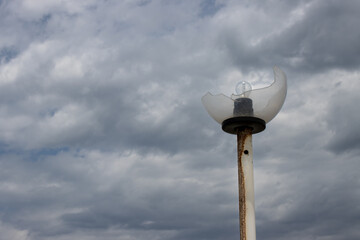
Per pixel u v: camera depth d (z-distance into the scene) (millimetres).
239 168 12203
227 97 12305
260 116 12312
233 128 12641
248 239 11609
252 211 11852
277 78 12242
